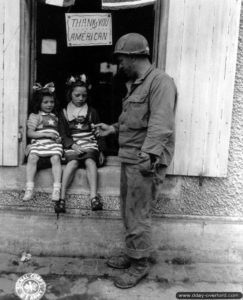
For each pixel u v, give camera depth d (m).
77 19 3.64
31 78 3.62
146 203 3.01
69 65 4.21
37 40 3.91
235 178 3.48
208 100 3.30
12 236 3.50
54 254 3.52
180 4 3.21
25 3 3.35
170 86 2.82
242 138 3.43
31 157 3.41
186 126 3.33
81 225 3.48
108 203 3.49
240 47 3.34
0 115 3.35
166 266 3.46
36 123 3.56
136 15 4.01
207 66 3.27
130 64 2.91
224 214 3.53
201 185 3.47
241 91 3.38
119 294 3.05
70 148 3.56
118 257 3.43
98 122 3.73
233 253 3.53
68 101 3.79
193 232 3.49
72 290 3.08
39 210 3.51
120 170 3.45
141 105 2.89
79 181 3.49
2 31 3.25
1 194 3.49
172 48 3.26
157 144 2.78
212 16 3.22
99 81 4.28
